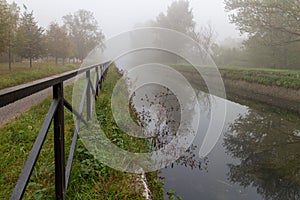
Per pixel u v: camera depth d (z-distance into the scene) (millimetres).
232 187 3420
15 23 13836
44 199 1953
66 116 4430
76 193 2105
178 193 3074
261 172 3969
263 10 12328
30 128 3631
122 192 2297
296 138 5863
